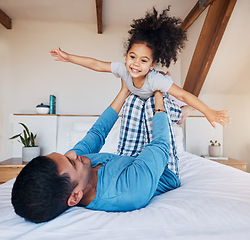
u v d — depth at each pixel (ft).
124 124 3.49
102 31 9.88
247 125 10.16
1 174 7.26
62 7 8.62
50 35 9.75
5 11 8.95
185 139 9.05
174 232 1.65
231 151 10.19
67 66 9.78
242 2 6.56
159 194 2.97
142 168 2.25
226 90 10.03
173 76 10.16
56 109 9.70
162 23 3.10
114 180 2.23
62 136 8.89
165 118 2.90
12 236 1.63
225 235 1.61
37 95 9.64
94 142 3.23
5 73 9.55
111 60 9.91
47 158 1.90
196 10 7.80
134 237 1.58
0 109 9.49
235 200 2.31
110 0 8.04
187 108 4.29
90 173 2.21
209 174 3.67
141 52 2.98
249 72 9.07
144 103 3.48
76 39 9.84
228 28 7.42
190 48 9.25
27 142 7.92
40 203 1.71
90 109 9.82
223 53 8.32
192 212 1.99
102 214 2.03
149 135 3.24
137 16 9.16
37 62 9.68
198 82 8.44
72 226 1.74
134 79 3.28
